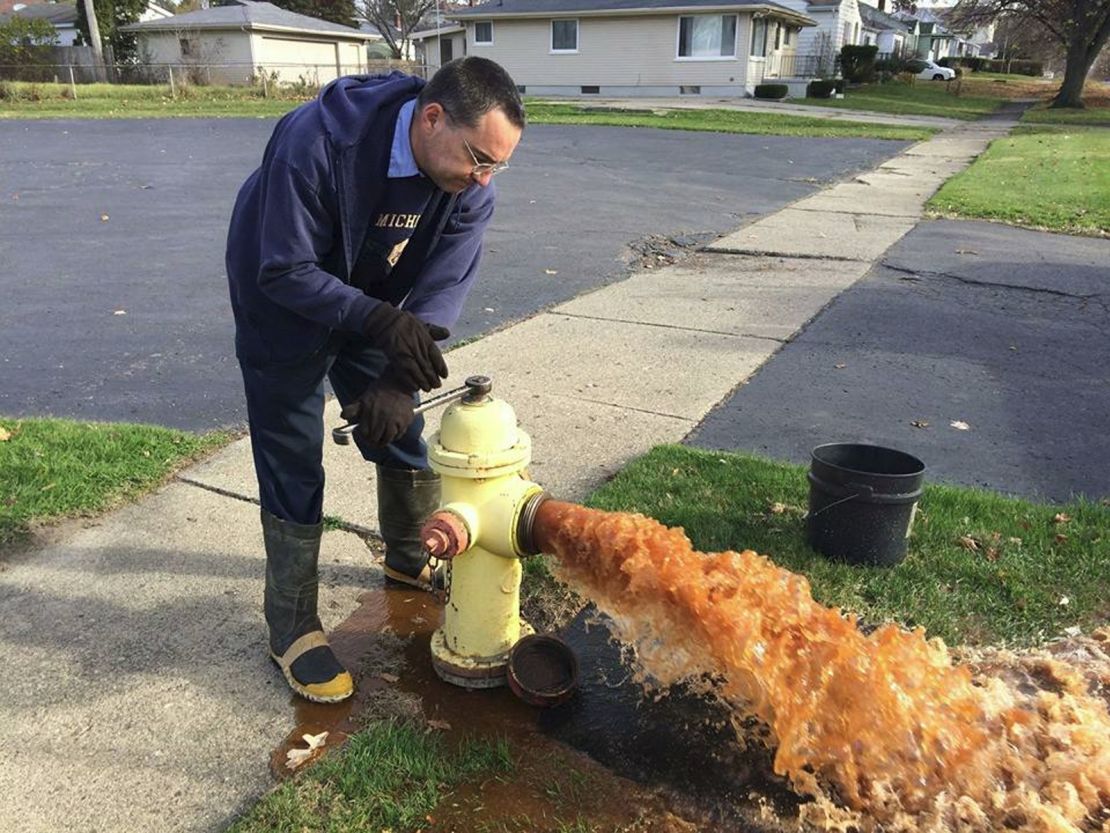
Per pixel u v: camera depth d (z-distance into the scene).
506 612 2.50
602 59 33.44
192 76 31.78
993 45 86.00
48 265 7.71
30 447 3.91
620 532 2.18
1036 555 3.14
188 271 7.56
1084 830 2.00
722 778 2.20
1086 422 4.48
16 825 2.03
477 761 2.23
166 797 2.12
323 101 2.09
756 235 9.14
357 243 2.17
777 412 4.56
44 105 24.59
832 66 39.78
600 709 2.44
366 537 3.34
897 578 3.01
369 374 2.72
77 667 2.57
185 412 4.52
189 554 3.17
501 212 10.34
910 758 2.08
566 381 4.96
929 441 4.23
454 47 42.41
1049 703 2.28
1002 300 6.78
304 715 2.41
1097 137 20.66
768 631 2.10
